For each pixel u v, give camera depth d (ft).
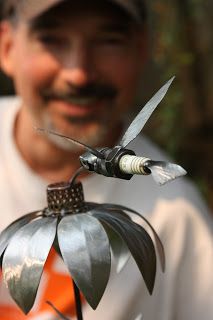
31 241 2.85
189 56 7.66
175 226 4.35
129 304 4.19
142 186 4.38
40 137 4.24
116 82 4.18
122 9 4.12
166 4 7.43
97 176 4.30
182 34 8.00
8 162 4.35
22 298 2.81
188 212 4.40
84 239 2.82
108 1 4.09
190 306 4.41
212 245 4.40
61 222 2.87
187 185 4.53
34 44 4.14
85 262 2.80
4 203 4.31
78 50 4.10
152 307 4.29
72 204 2.91
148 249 2.89
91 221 2.86
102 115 4.21
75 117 4.17
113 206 3.01
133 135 2.81
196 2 8.11
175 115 7.57
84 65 4.09
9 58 4.43
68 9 4.08
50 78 4.13
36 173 4.33
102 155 2.80
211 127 10.29
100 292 2.79
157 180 2.68
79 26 4.10
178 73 7.63
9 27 4.34
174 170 2.67
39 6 4.09
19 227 2.92
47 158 4.29
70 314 4.04
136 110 8.70
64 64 4.10
